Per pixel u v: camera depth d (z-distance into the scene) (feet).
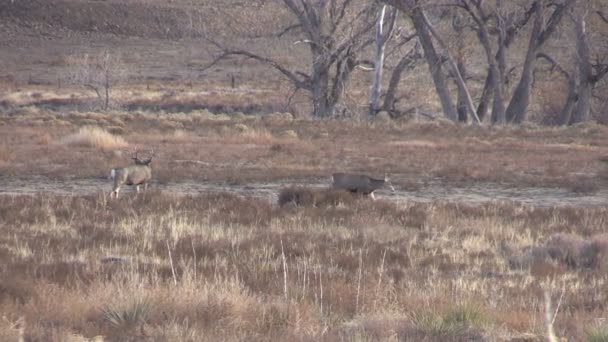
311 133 268.62
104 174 166.91
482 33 331.57
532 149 231.91
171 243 92.58
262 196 148.25
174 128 279.49
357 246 96.22
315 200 130.11
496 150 228.22
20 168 172.76
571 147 237.66
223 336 52.21
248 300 61.57
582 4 348.38
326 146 231.30
